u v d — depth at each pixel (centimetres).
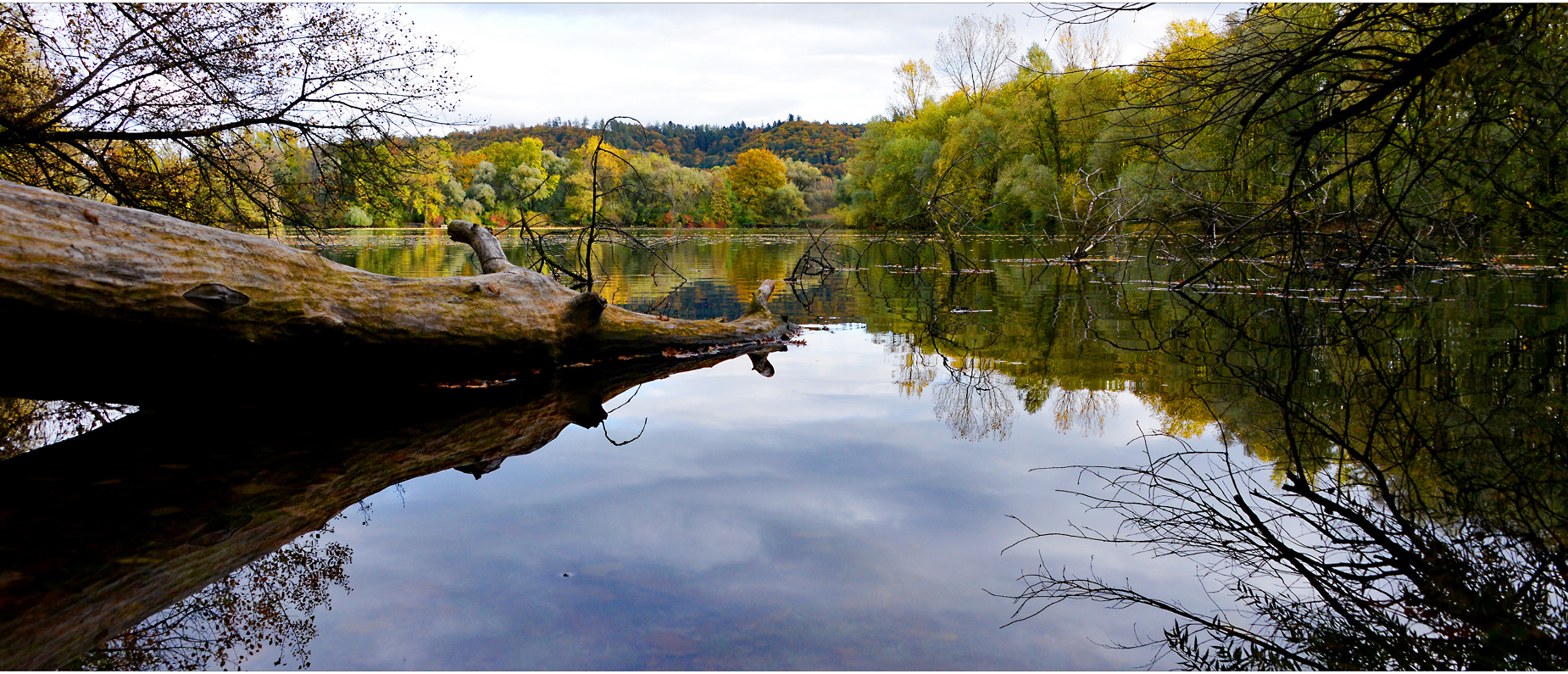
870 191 3728
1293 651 179
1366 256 697
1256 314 794
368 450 340
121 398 396
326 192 798
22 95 662
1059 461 319
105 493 280
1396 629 190
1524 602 202
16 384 358
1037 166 2567
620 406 428
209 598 204
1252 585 213
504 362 504
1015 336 684
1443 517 255
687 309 873
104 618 193
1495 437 340
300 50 695
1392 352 547
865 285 1223
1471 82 430
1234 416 385
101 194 744
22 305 318
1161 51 532
